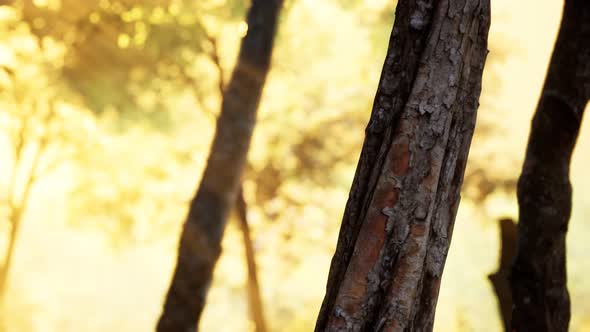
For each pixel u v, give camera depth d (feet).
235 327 96.32
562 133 17.03
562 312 17.03
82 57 53.67
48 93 68.90
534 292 16.97
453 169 11.91
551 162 17.06
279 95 81.30
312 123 80.84
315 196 80.84
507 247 18.79
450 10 11.99
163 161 87.20
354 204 12.03
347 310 11.53
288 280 86.84
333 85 80.89
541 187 17.03
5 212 93.66
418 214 11.64
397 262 11.55
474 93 12.05
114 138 85.97
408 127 11.78
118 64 55.01
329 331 11.56
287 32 74.59
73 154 89.81
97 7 48.32
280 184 79.82
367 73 77.10
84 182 91.20
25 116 81.87
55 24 48.47
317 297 92.68
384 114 12.08
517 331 17.07
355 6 70.95
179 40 56.90
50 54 55.57
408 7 12.21
